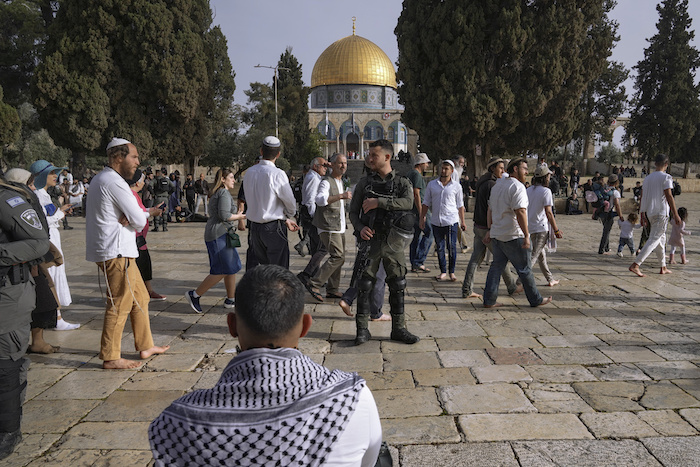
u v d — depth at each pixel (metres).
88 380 3.89
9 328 2.75
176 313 5.83
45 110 26.42
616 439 2.87
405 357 4.29
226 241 5.56
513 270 8.30
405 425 3.08
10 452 2.80
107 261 4.02
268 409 1.03
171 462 1.02
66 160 42.09
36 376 3.98
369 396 1.14
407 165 40.97
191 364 4.22
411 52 28.88
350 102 71.62
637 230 14.35
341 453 1.05
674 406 3.27
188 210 18.67
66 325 5.28
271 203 5.30
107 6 25.92
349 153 66.12
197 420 1.02
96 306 6.27
